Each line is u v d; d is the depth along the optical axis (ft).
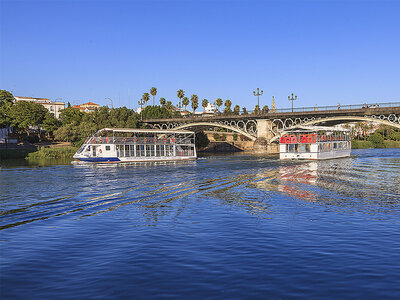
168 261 33.78
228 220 51.11
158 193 79.92
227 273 30.66
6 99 387.96
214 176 116.47
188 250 37.09
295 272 30.76
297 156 193.98
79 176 121.29
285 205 62.80
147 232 44.83
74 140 325.83
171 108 558.56
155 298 26.13
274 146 319.68
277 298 25.99
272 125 328.08
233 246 38.32
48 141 388.98
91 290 27.58
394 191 79.20
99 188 89.20
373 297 26.04
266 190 82.64
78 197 75.25
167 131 217.15
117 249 37.83
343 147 229.45
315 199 69.05
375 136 466.70
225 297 26.21
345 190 81.15
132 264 33.09
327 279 29.22
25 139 374.02
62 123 412.77
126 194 78.64
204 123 338.75
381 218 51.52
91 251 37.32
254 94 321.93
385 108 251.19
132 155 200.75
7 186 94.73
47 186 94.32
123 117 359.46
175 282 28.89
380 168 142.72
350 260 33.60
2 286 28.48
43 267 32.68
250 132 347.36
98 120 350.02
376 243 39.01
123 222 50.88
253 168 147.02
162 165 173.99
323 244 38.75
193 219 52.16
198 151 424.05
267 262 33.24
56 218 54.54
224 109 565.12
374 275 29.96
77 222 51.42
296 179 104.68
